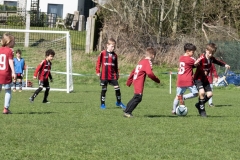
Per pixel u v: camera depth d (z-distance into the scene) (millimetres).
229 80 35844
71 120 13375
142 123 13000
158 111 16969
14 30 25797
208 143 10328
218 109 19125
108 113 15562
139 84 14141
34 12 54688
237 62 38062
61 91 28266
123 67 37062
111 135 10938
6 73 14211
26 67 28484
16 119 13242
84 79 35250
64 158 8602
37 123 12555
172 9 41562
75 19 57250
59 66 33781
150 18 41188
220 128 12461
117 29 39750
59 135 10781
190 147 9852
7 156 8633
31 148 9320
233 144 10320
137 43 38844
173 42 39031
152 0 41375
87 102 20609
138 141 10297
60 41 38594
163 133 11398
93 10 60031
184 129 12078
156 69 37562
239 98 26438
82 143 9914
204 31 39781
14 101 20344
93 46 40188
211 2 42062
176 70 37531
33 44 34844
